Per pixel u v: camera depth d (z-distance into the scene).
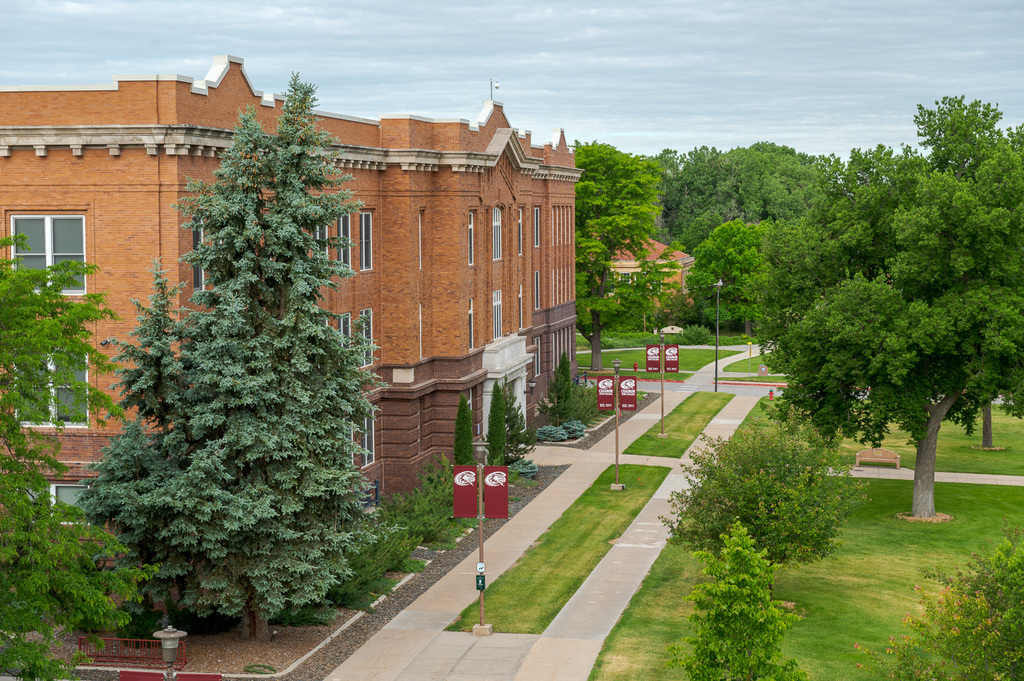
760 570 19.33
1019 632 17.86
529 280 59.59
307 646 26.53
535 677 24.52
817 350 40.22
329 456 26.38
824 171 42.84
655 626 28.05
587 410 60.56
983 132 41.56
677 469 48.66
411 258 41.75
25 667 20.89
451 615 29.06
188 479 24.30
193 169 29.14
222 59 30.56
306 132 25.95
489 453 44.81
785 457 29.47
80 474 29.34
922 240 37.75
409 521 35.75
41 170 29.00
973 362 38.09
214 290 25.72
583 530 38.06
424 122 42.47
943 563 34.62
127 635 25.80
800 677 19.17
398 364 41.81
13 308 21.02
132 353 25.02
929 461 41.19
